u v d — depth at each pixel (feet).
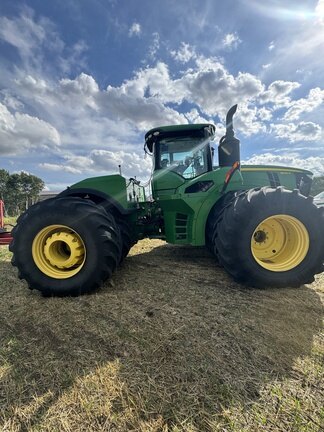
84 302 7.68
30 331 6.25
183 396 4.29
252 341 5.67
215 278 9.50
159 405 4.13
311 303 7.41
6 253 14.92
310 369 4.87
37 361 5.16
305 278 8.30
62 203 8.17
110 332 6.08
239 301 7.52
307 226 8.25
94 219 8.05
